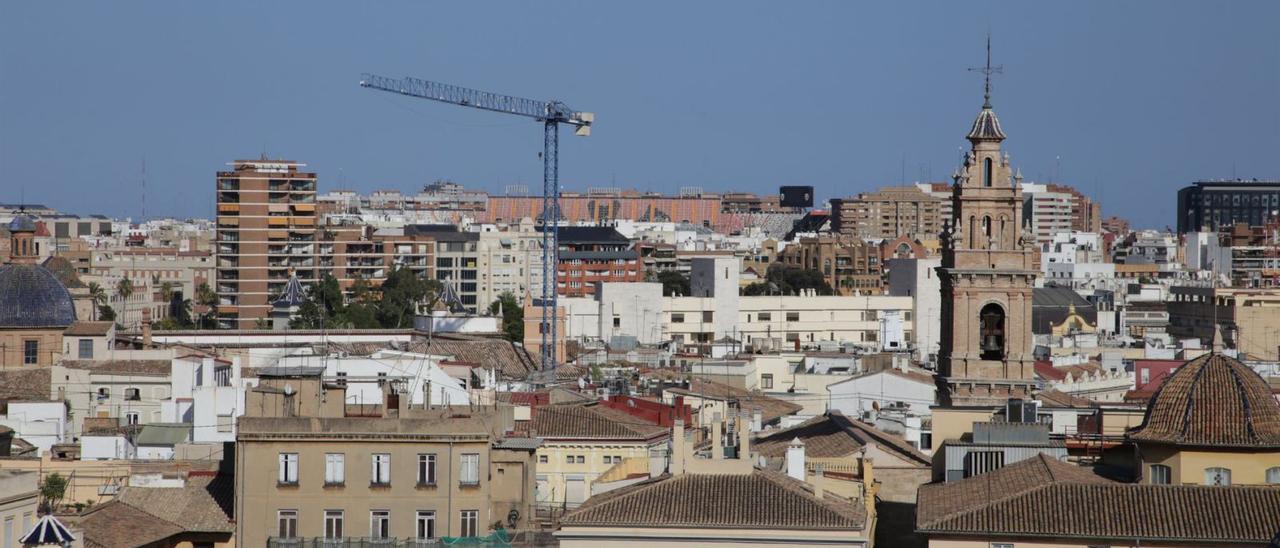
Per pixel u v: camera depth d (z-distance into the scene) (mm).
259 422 187375
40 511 194250
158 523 187625
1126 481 193750
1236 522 176125
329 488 186875
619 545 176750
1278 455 187125
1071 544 176375
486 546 182250
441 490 187000
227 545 188125
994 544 177750
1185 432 188250
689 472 183375
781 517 176750
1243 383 191000
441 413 193250
